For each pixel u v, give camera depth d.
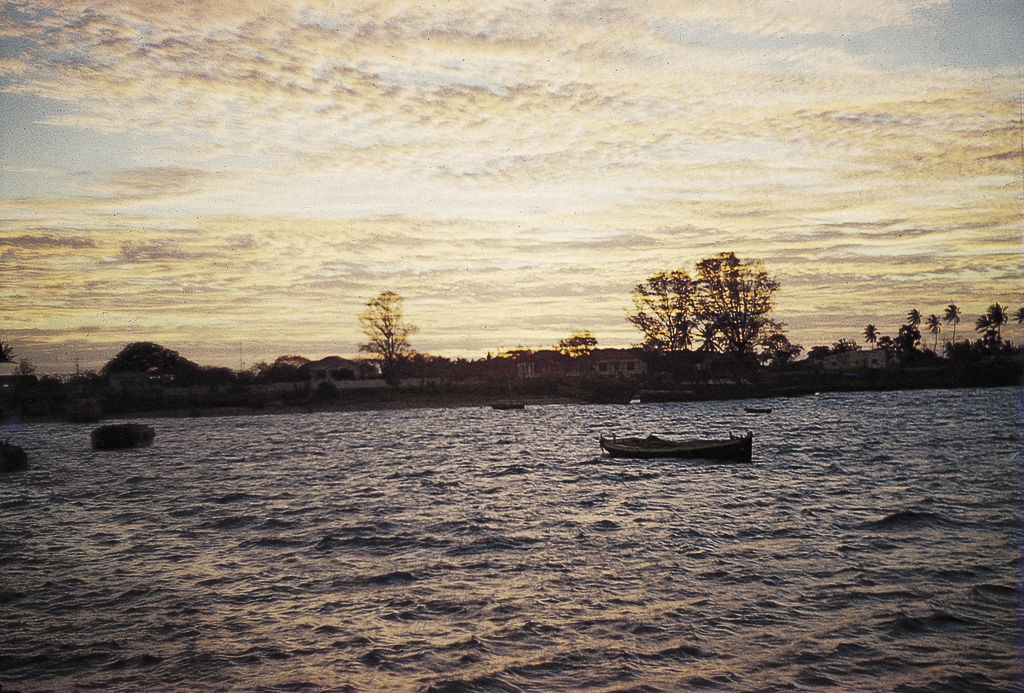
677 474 42.59
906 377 145.75
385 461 54.16
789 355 155.75
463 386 136.62
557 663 15.94
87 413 107.50
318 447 66.25
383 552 25.30
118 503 38.03
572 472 45.03
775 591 20.09
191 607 19.88
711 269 132.12
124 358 139.12
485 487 39.97
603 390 130.75
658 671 15.51
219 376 128.75
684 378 134.38
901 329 192.50
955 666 15.54
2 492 43.19
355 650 16.80
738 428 74.44
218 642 17.45
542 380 141.50
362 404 125.50
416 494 38.12
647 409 112.62
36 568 24.30
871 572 21.59
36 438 84.50
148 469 52.97
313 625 18.36
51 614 19.59
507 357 168.12
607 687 14.84
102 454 64.69
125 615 19.41
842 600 19.33
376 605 19.67
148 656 16.78
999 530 26.62
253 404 119.94
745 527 27.73
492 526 29.11
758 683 14.95
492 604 19.52
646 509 31.83
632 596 19.92
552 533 27.59
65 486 45.19
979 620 17.91
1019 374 145.38
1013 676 15.12
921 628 17.44
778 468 44.06
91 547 27.50
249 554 25.58
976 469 42.06
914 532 26.42
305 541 27.33
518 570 22.62
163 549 26.80
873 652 16.23
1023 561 22.47
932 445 54.31
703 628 17.62
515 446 63.16
